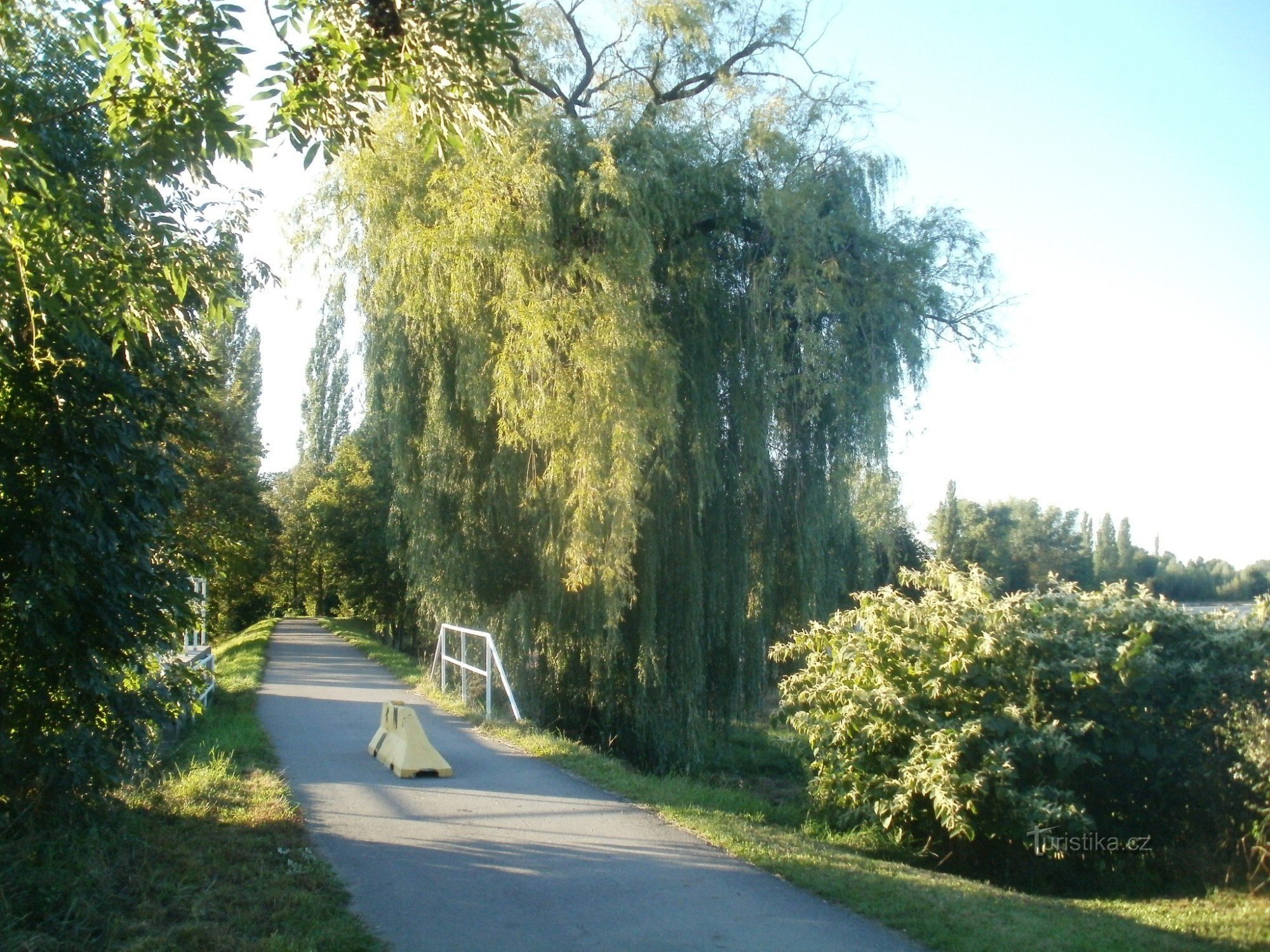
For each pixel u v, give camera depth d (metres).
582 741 15.79
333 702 15.70
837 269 16.03
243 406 31.88
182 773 9.29
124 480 6.69
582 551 13.80
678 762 15.55
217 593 34.81
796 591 16.84
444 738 12.35
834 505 16.69
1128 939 6.06
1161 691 8.72
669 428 14.28
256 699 15.96
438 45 6.27
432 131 6.71
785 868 7.07
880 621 9.66
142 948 5.14
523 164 14.19
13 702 6.41
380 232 15.45
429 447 16.16
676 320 16.34
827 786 9.77
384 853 7.33
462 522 16.36
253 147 6.05
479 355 14.70
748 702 16.83
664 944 5.69
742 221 16.66
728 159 16.75
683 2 17.31
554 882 6.77
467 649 16.27
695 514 16.25
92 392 6.36
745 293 16.72
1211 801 8.50
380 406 17.14
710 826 8.09
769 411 16.33
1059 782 8.77
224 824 7.66
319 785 9.51
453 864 7.11
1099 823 8.99
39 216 5.45
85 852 6.15
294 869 6.71
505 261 13.97
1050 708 9.04
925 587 10.15
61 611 6.22
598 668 15.70
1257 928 6.58
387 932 5.81
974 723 8.71
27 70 6.40
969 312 17.86
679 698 15.87
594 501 13.70
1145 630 8.68
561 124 15.52
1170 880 8.52
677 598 16.16
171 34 5.69
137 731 6.89
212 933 5.46
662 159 15.74
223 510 27.45
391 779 9.87
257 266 8.05
